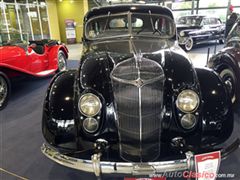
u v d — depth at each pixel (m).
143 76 1.64
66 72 2.29
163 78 1.71
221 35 11.08
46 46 5.32
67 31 15.08
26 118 3.57
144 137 1.72
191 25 10.06
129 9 2.91
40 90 5.02
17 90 5.04
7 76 3.92
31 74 4.42
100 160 1.70
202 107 1.80
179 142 1.75
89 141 1.82
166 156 1.80
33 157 2.54
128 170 1.64
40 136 3.00
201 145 1.83
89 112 1.73
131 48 2.38
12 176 2.23
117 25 2.97
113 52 2.29
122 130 1.76
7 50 4.08
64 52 6.27
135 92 1.62
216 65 3.68
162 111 1.76
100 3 10.85
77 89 1.88
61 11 15.59
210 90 1.96
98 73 1.92
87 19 2.97
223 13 15.27
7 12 11.34
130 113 1.68
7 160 2.49
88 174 2.21
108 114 1.79
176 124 1.77
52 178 2.18
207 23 10.59
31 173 2.27
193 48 10.52
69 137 1.89
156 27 2.96
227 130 1.88
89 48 2.59
